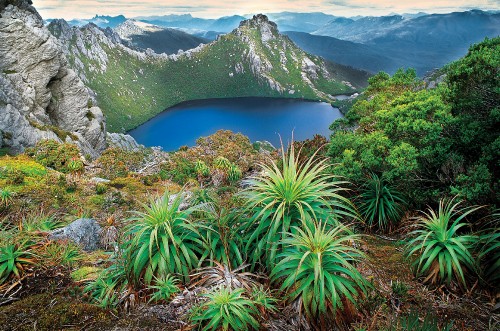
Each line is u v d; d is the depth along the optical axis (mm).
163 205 4910
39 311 4547
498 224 6387
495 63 8445
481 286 5359
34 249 5902
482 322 4629
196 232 4793
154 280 4824
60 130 43219
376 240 7777
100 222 10227
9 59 42875
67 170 16609
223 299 4039
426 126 9141
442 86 11109
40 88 45500
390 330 4109
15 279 5207
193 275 4715
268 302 4406
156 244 4801
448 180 8680
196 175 19016
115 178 17734
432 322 4461
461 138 8953
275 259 4758
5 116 34375
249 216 5344
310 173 4840
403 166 8742
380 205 8602
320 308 3994
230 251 5012
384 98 15297
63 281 5270
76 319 4410
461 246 5176
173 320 4320
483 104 9117
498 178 7824
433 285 5449
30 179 13531
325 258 4277
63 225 8758
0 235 5840
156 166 21984
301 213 4375
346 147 11141
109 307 4602
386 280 5617
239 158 25312
